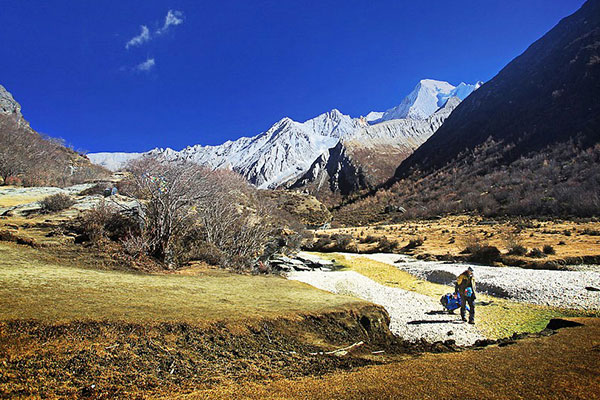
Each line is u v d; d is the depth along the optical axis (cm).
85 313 539
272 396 343
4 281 684
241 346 549
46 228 1291
